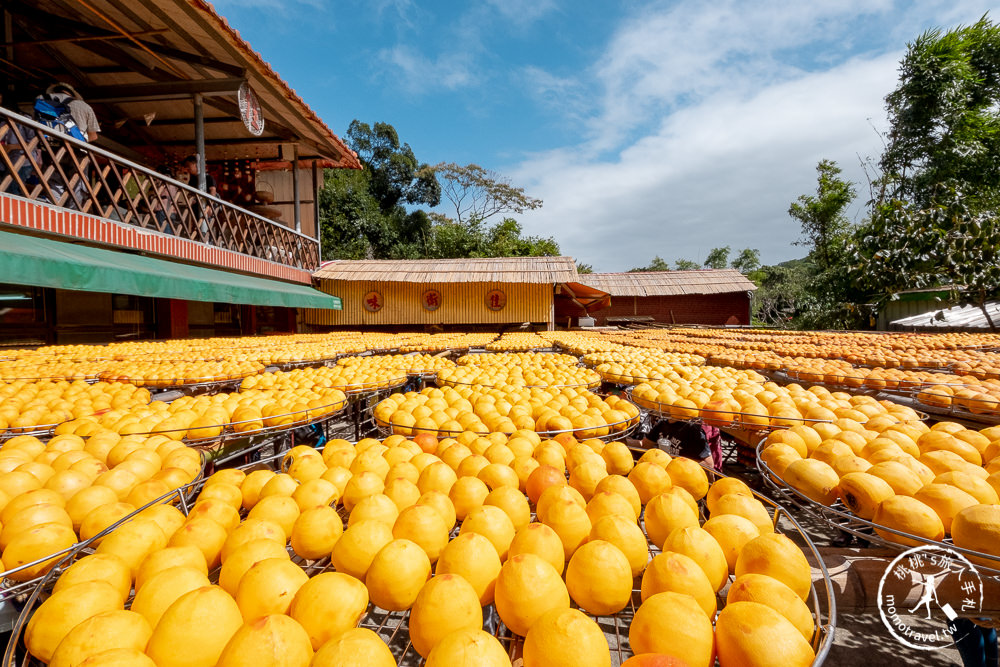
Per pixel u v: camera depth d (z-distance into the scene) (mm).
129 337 12930
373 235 37312
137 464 2256
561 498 1794
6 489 1975
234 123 14875
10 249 5484
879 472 2004
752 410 3361
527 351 9375
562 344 9484
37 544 1586
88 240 8227
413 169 46188
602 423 3119
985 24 22156
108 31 10406
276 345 9188
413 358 7250
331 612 1212
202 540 1609
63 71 12086
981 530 1566
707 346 8719
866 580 2414
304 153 18188
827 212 26188
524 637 1352
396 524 1692
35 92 11383
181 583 1302
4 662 1243
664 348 8633
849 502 1945
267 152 17922
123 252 9523
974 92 22281
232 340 10742
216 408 3293
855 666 2215
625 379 5074
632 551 1565
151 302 13500
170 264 9984
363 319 20594
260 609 1254
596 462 2291
